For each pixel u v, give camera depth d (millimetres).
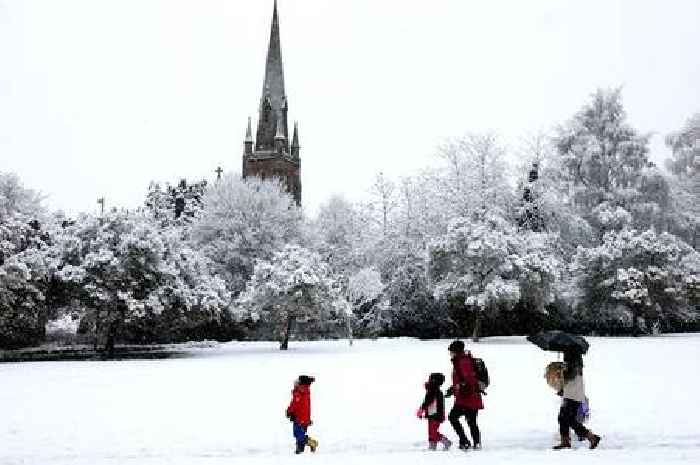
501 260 39312
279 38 111250
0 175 45531
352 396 15219
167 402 14477
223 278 53188
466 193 51531
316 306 35156
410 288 51469
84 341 44312
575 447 9500
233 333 49688
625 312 41906
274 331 48562
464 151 53344
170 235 35969
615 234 44250
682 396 14047
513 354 27672
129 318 32469
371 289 46875
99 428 11445
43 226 38469
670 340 35656
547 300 40406
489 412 12891
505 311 44000
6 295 30531
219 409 13516
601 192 53000
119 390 16578
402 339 46219
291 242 56000
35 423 11898
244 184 58688
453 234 40531
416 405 13891
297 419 9562
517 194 52375
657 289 41438
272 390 16531
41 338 42281
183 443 10266
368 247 54594
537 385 16875
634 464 7512
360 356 27703
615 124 55406
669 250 41031
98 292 32000
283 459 8578
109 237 33469
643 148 53844
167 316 34938
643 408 12539
